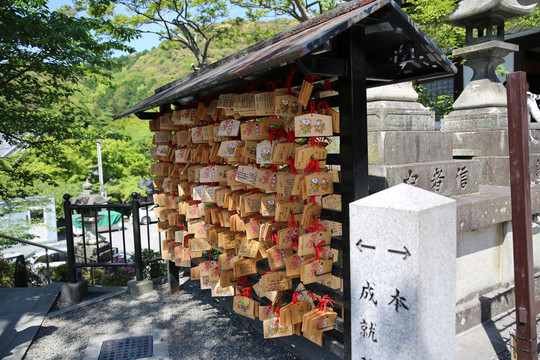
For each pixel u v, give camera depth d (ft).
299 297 9.56
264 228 9.33
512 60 33.83
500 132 14.85
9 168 24.52
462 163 12.20
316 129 7.79
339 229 9.94
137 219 16.05
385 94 11.92
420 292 5.77
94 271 20.77
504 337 10.80
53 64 20.17
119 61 22.39
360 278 6.54
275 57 6.66
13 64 19.76
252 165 9.77
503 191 13.07
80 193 40.52
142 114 16.10
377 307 6.33
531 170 15.02
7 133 21.39
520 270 8.87
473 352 10.11
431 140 12.07
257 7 31.37
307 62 7.13
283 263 9.23
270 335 9.25
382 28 7.88
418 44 8.07
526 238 8.73
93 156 51.70
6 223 28.81
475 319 11.41
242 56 12.62
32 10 20.01
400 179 10.66
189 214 13.04
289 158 8.50
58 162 25.94
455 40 23.45
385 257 6.12
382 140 10.87
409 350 5.93
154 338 12.14
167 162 15.29
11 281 20.71
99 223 39.86
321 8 27.45
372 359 6.52
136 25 35.78
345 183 7.93
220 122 10.67
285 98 8.26
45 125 21.07
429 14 19.70
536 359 8.91
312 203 8.31
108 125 53.01
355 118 7.72
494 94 15.76
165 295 15.83
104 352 11.37
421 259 5.74
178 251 14.33
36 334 12.69
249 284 11.76
